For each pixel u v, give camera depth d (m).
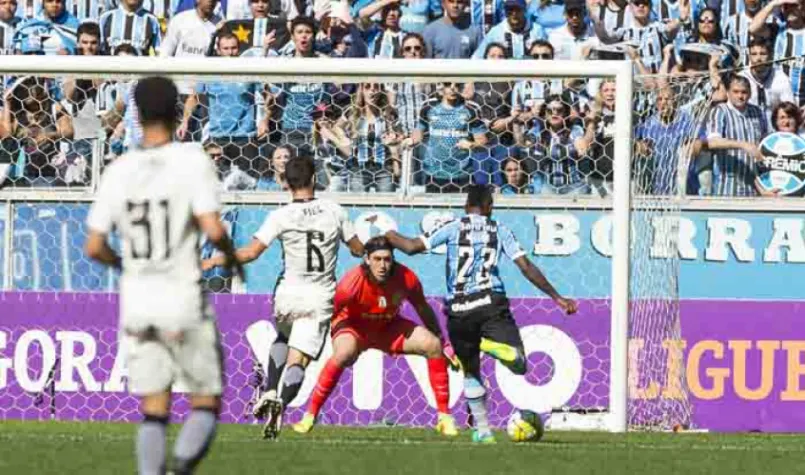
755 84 55.72
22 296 46.91
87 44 58.06
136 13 58.34
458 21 58.41
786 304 47.34
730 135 54.16
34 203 47.78
